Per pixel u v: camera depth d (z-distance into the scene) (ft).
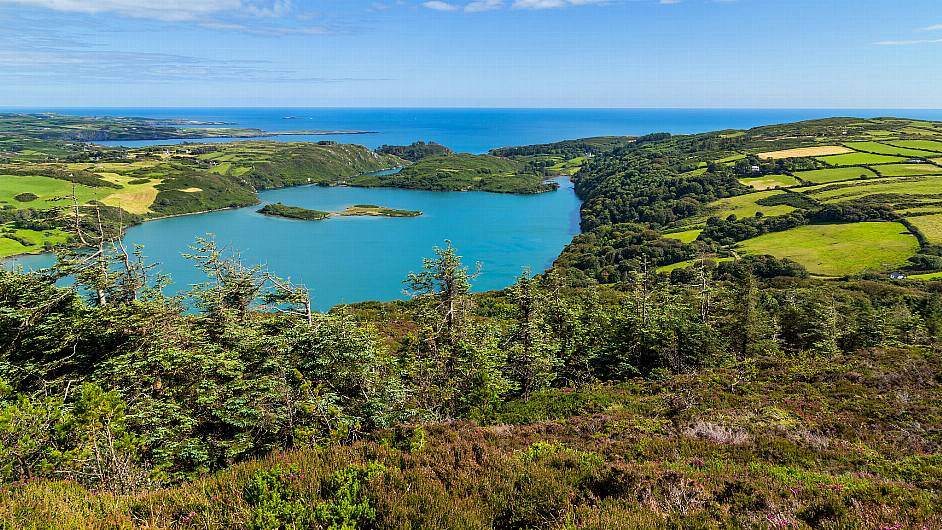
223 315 72.02
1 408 31.83
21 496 22.20
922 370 57.82
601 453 37.06
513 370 75.77
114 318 57.31
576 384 80.48
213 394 45.78
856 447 38.78
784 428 43.65
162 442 40.22
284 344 52.11
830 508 22.90
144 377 47.73
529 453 32.19
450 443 33.45
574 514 22.68
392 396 48.39
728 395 56.90
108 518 20.85
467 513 21.79
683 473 27.86
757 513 23.04
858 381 57.31
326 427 40.78
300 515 20.31
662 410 53.67
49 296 61.52
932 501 23.57
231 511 21.42
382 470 25.40
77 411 30.37
